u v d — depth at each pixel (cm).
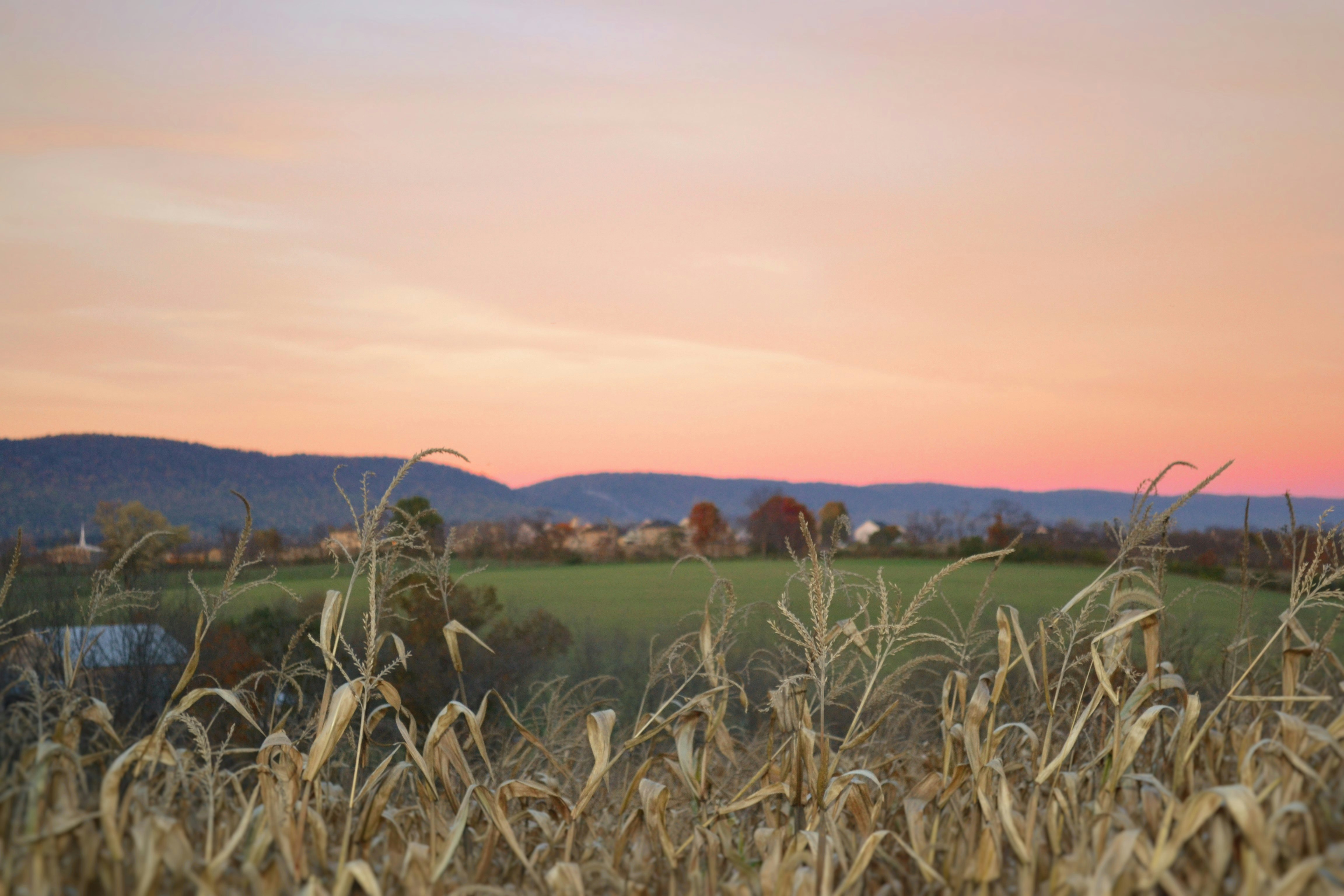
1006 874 235
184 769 237
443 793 293
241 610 1028
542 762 359
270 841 212
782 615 268
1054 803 229
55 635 340
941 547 6588
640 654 1212
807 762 255
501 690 1028
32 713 253
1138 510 262
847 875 218
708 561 293
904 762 327
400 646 260
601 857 250
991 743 249
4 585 252
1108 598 289
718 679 291
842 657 299
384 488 258
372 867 230
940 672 315
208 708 609
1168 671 299
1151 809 218
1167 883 191
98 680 354
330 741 236
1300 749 232
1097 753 289
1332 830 215
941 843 247
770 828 270
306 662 292
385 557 267
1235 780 260
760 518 7719
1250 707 317
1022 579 3384
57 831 187
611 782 366
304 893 192
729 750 290
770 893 217
